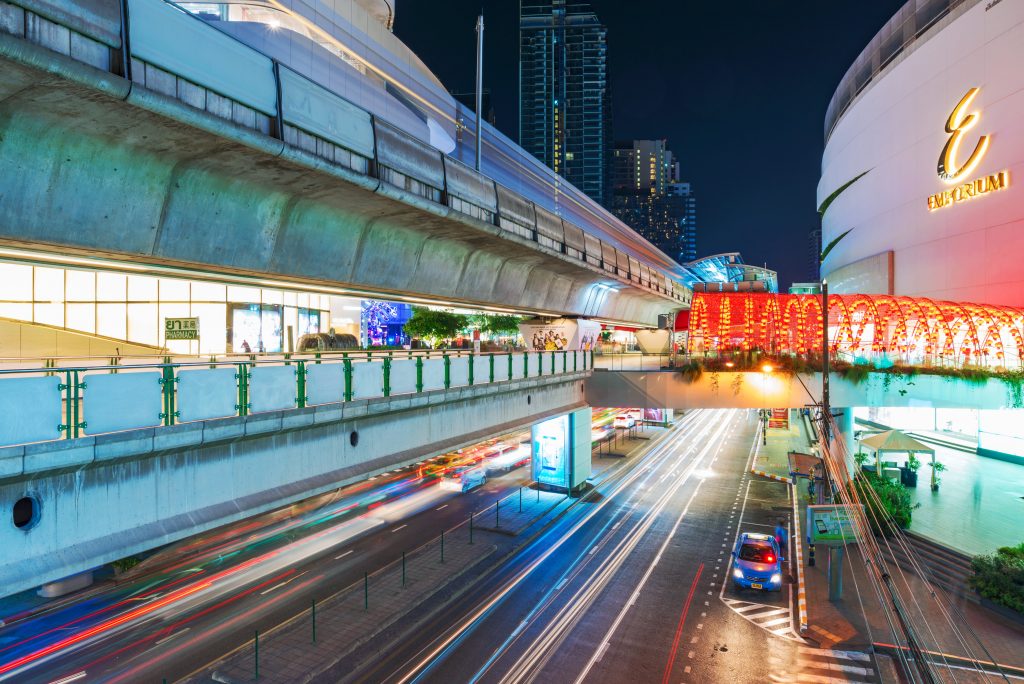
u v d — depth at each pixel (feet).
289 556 76.38
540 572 72.08
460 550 77.77
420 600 62.59
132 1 27.61
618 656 52.42
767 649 53.83
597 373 98.37
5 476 21.58
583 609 61.93
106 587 66.54
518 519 91.50
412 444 48.52
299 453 36.81
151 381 27.50
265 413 32.96
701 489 113.70
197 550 78.23
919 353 98.43
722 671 50.06
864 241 205.77
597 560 76.18
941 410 164.25
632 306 156.97
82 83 25.04
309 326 124.47
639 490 112.78
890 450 103.65
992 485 109.40
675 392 95.25
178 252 38.04
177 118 29.27
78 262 39.78
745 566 67.31
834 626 58.44
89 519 25.31
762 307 102.47
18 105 26.81
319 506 100.22
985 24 146.61
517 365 68.13
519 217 71.20
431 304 86.99
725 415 241.55
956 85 156.87
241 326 107.24
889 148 188.85
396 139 48.26
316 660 49.98
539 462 113.29
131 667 49.60
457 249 70.44
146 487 27.71
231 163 37.17
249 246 43.19
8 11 22.70
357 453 42.01
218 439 30.32
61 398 24.04
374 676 48.96
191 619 58.59
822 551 80.74
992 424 134.31
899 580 70.23
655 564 74.79
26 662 50.62
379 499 104.99
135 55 27.63
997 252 142.51
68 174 30.50
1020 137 136.56
